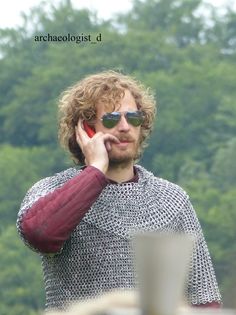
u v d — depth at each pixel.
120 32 92.81
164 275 6.56
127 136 11.23
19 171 80.50
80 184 10.85
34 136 93.12
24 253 68.06
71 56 90.38
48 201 10.84
